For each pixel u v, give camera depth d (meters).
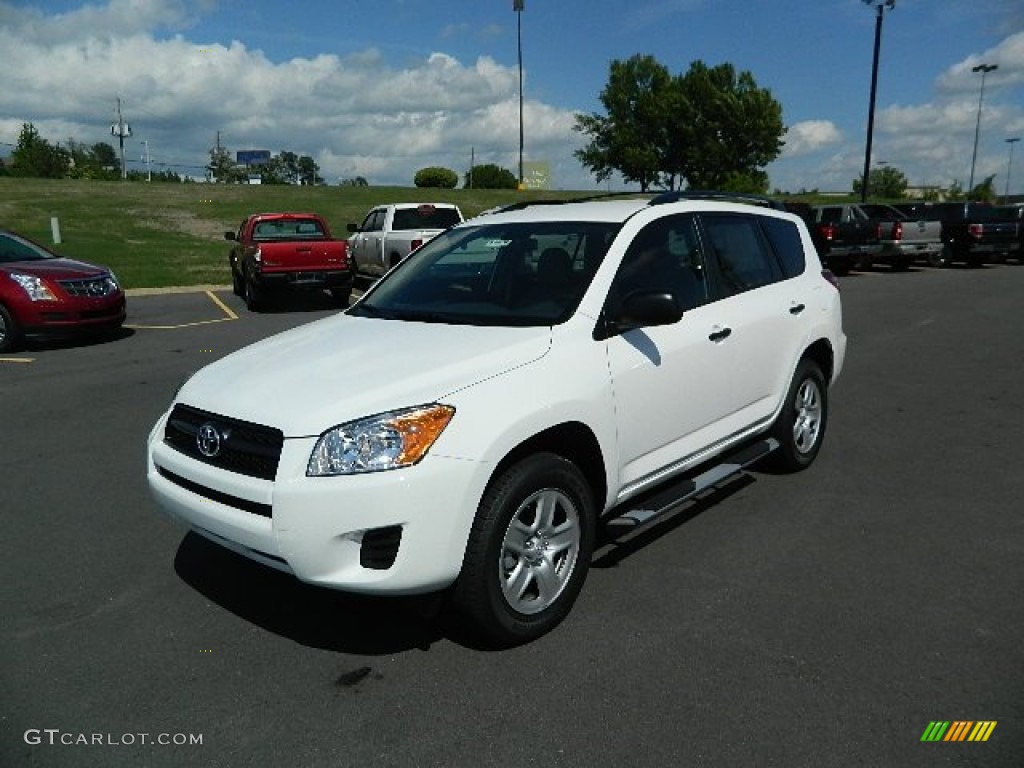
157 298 16.42
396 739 2.81
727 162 61.09
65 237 26.97
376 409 3.08
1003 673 3.13
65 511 4.95
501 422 3.19
